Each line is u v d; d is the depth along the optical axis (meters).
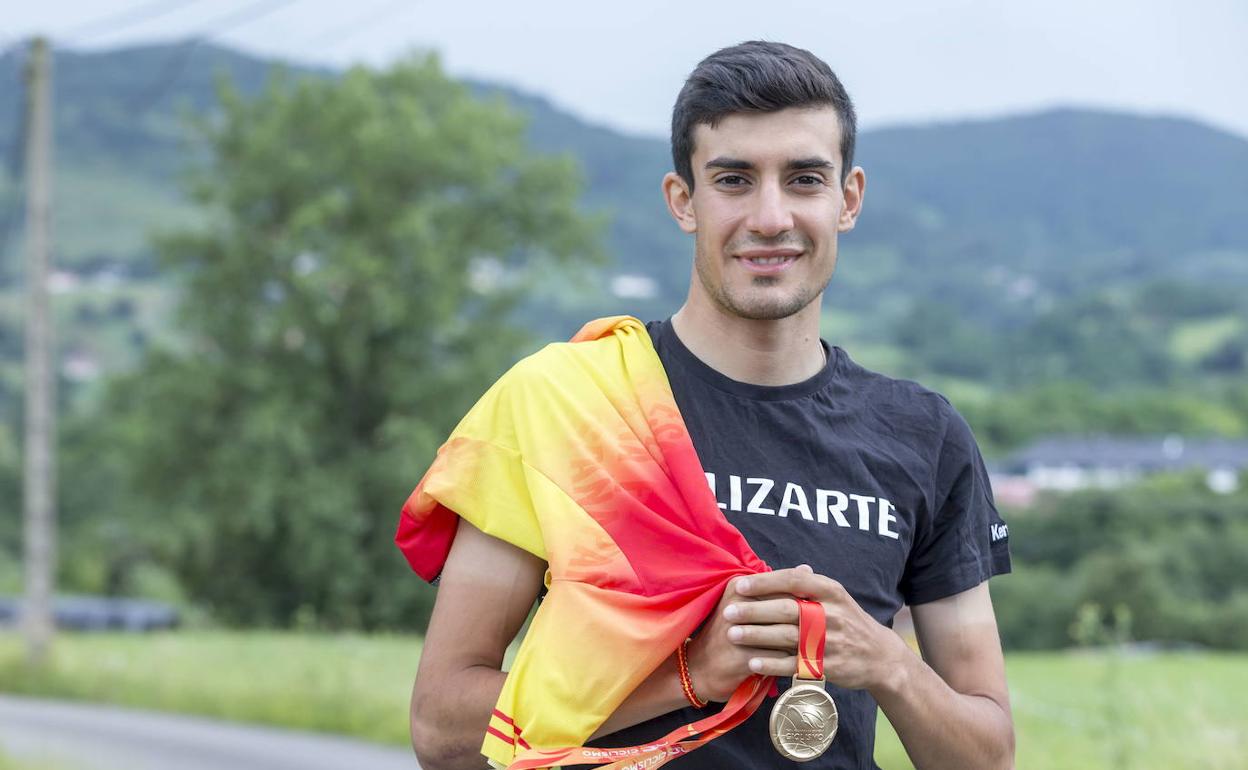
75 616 38.94
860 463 2.29
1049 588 36.19
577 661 2.07
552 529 2.15
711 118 2.24
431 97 36.62
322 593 34.38
